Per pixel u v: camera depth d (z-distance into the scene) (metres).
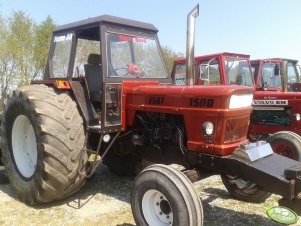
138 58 4.43
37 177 3.89
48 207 4.14
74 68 4.49
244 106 3.50
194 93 3.44
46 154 3.76
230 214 3.96
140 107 3.92
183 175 3.11
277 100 6.66
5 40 21.11
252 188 4.12
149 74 4.54
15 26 21.64
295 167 3.17
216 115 3.28
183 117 3.56
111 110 3.99
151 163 4.38
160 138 3.91
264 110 6.82
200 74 6.88
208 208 4.13
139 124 4.11
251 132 6.99
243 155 3.27
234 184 4.27
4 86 21.11
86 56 4.64
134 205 3.37
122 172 5.21
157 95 3.76
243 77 7.92
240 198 4.32
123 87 4.04
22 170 4.31
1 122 4.59
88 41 4.64
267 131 6.80
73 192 4.17
